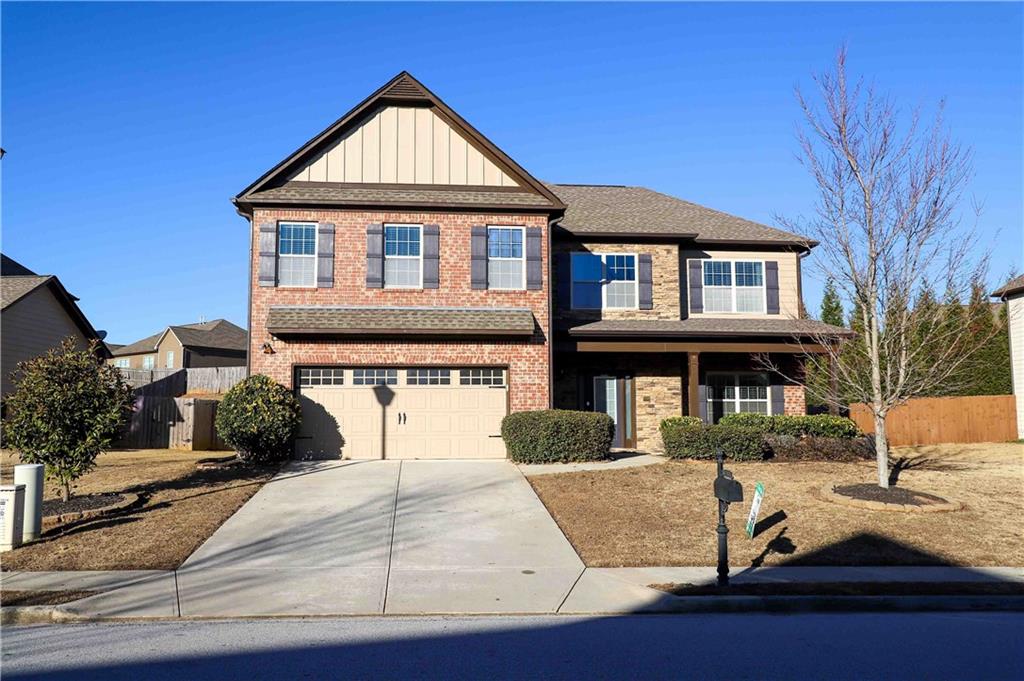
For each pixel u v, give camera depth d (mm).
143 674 5969
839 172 14273
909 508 12828
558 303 21047
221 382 32438
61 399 12352
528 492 14375
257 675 5949
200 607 8156
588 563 10156
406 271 19203
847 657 6605
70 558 10031
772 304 22141
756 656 6605
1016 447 21609
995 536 11562
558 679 5918
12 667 6141
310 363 18266
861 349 15453
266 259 18641
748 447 17531
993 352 24562
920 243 13500
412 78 19656
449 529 11852
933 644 7066
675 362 21672
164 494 14023
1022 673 6199
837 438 18844
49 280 26703
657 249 21688
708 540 11305
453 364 18719
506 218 19562
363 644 6887
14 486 10594
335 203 18828
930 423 23266
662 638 7191
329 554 10453
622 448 21203
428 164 19609
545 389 18984
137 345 56875
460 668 6172
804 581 9258
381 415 18453
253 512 12789
